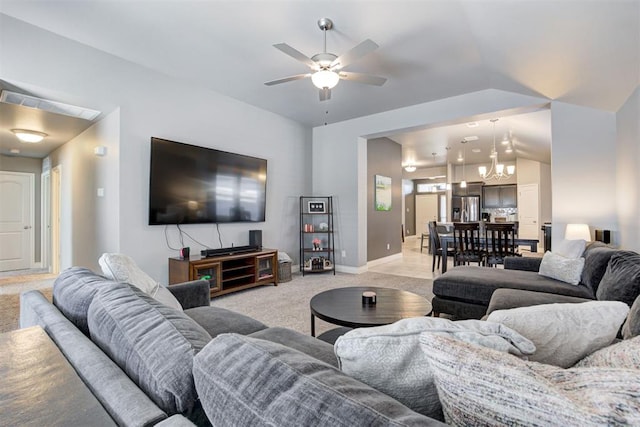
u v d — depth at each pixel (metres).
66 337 1.04
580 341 0.89
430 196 11.58
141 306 1.05
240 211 4.55
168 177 3.68
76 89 3.04
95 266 3.87
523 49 2.71
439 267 5.99
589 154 3.56
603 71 2.62
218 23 2.75
